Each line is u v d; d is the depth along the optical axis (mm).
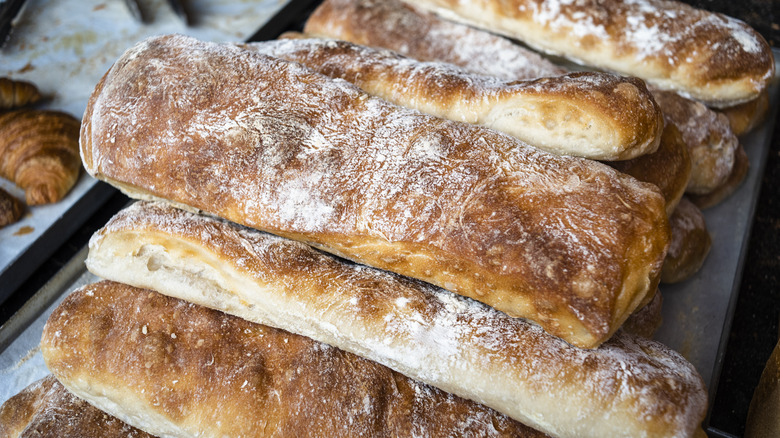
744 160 695
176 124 537
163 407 523
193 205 538
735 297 612
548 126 552
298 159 523
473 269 496
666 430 479
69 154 755
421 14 746
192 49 572
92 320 548
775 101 759
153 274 551
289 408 516
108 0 989
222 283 541
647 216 495
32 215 729
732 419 589
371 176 515
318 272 536
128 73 561
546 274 479
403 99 583
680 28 669
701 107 662
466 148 521
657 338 612
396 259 518
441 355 508
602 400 487
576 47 686
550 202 496
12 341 622
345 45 623
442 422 514
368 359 532
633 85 553
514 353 503
